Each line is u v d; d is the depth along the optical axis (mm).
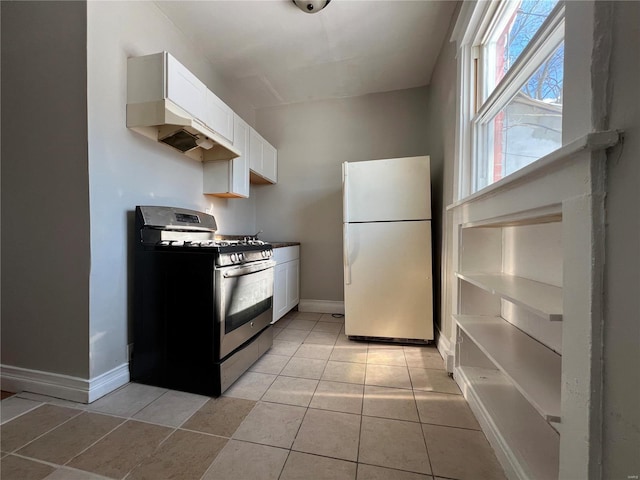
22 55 1584
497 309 1746
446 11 2033
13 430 1297
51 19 1534
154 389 1666
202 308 1607
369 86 3104
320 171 3410
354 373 1880
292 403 1525
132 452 1162
